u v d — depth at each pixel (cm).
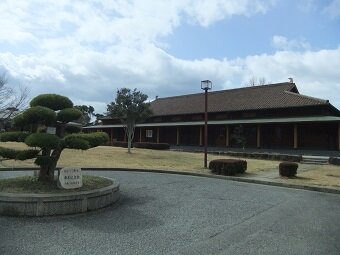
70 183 794
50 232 602
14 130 930
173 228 657
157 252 522
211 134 3869
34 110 798
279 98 3531
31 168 1410
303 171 1816
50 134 797
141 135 4534
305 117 3073
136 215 747
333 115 3412
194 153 2938
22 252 501
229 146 3581
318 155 2781
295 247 569
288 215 806
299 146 3173
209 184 1278
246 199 992
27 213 694
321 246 577
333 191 1209
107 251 518
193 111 4056
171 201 913
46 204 703
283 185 1328
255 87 4138
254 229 673
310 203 977
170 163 1969
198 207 853
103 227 645
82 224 661
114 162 1883
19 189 760
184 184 1240
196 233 630
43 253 500
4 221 659
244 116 3616
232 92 4297
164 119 4391
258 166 1962
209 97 4447
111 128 5022
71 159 1898
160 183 1232
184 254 518
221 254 524
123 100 2584
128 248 535
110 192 826
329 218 790
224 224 701
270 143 3378
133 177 1366
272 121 3145
